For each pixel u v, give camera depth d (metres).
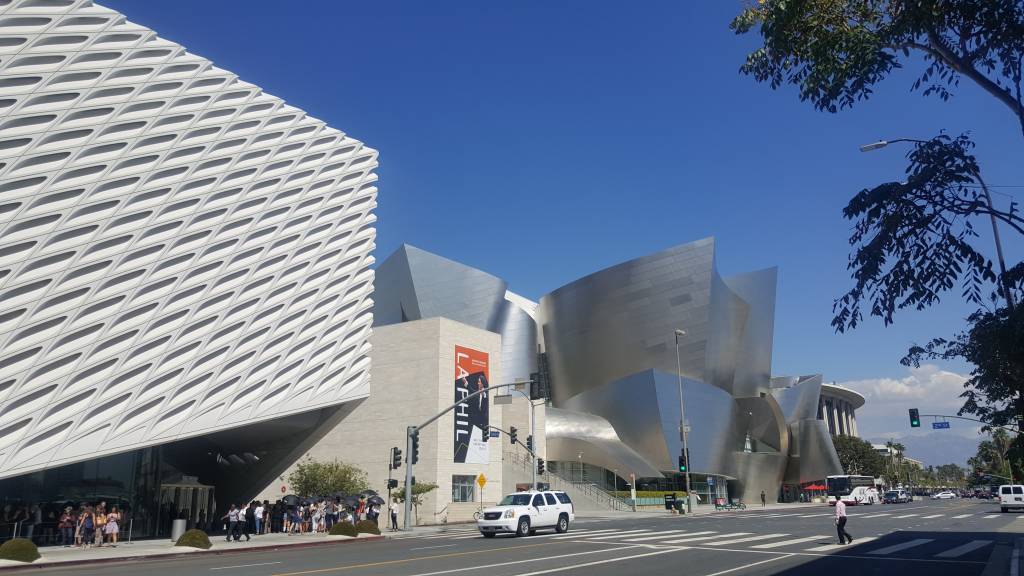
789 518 45.06
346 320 49.59
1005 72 9.35
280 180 47.94
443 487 46.72
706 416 73.69
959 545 23.03
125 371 36.03
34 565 20.92
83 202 36.06
